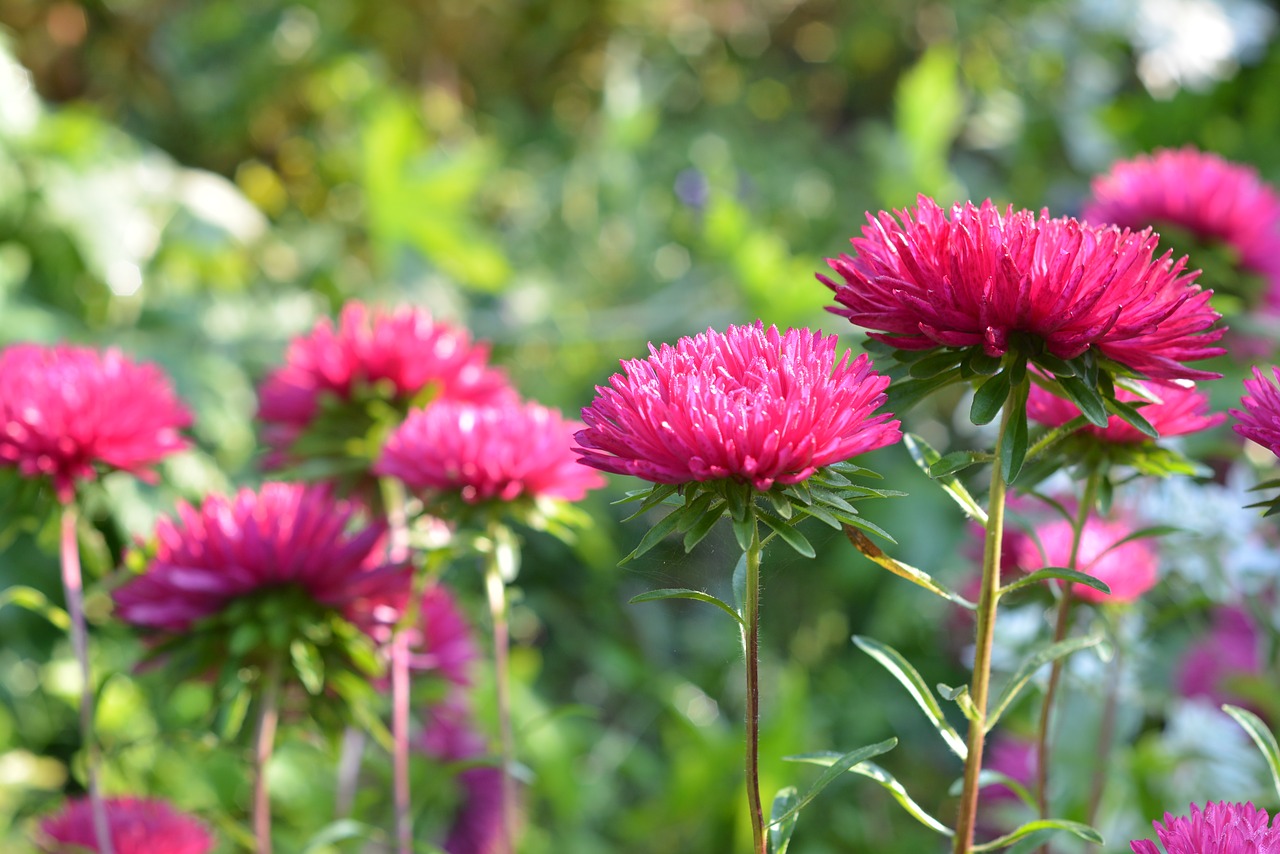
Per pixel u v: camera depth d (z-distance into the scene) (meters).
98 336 1.44
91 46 2.00
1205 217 0.94
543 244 2.02
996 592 0.64
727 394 0.61
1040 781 0.75
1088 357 0.61
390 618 0.81
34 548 1.34
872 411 0.61
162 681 0.80
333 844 0.95
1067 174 2.06
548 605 1.63
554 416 0.81
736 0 2.49
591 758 1.46
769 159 2.22
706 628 1.65
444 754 1.02
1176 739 0.95
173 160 2.05
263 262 1.78
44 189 1.46
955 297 0.60
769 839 0.63
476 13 2.28
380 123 1.66
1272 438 0.61
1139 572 0.82
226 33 1.99
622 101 2.01
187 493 1.30
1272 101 1.89
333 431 0.88
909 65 2.42
